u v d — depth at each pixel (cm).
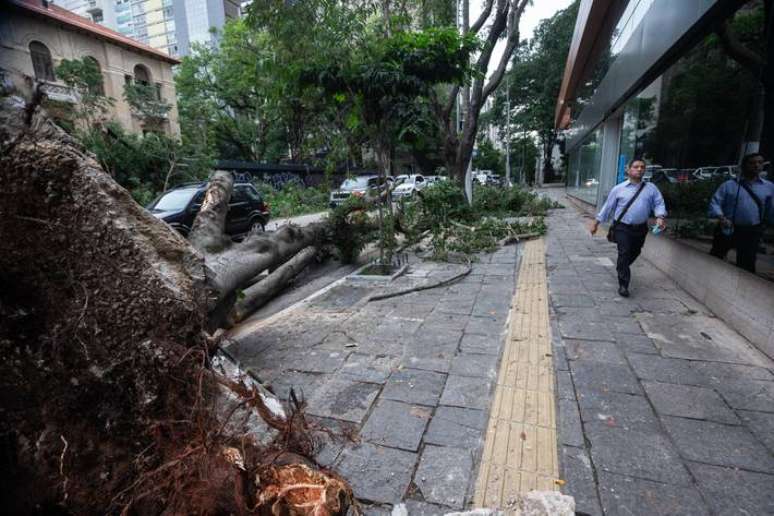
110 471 154
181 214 833
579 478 209
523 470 217
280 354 373
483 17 1238
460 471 217
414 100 630
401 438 246
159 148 1444
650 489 200
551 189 3969
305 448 174
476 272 652
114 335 156
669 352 344
